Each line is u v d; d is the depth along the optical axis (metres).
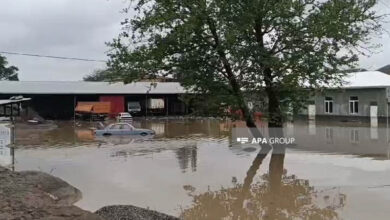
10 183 12.95
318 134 29.20
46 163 19.95
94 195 14.05
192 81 21.34
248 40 21.00
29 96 54.28
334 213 11.63
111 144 27.38
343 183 15.11
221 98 21.42
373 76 41.75
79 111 52.12
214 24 20.28
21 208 9.76
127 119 50.91
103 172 17.73
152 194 14.19
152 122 46.78
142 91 57.06
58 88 55.22
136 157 21.72
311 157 20.66
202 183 15.71
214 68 21.42
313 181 15.55
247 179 16.28
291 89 21.91
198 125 42.31
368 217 11.12
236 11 20.20
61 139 30.53
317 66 21.02
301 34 21.17
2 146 21.75
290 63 21.02
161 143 27.59
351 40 21.14
